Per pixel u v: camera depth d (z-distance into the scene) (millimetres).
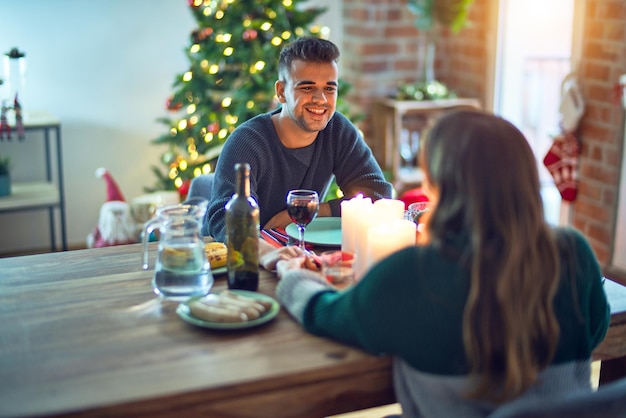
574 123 3963
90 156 4676
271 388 1416
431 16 4613
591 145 3957
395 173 4676
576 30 3949
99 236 4000
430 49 4766
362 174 2506
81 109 4594
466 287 1352
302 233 2021
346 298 1477
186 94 4090
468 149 1352
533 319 1366
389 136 4820
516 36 4730
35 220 4621
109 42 4562
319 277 1688
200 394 1361
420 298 1372
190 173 4098
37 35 4406
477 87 4852
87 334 1560
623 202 3789
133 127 4723
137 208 3990
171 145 4312
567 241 1447
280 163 2387
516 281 1336
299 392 1446
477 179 1342
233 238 1734
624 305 1743
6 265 1938
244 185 1727
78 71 4535
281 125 2361
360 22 4812
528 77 6027
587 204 4035
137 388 1358
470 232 1349
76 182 4680
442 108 4742
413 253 1383
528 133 6156
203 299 1643
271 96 3924
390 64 4918
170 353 1483
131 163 4773
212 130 4020
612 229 3869
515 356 1352
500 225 1337
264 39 4039
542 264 1363
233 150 2291
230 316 1562
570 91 3961
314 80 2215
